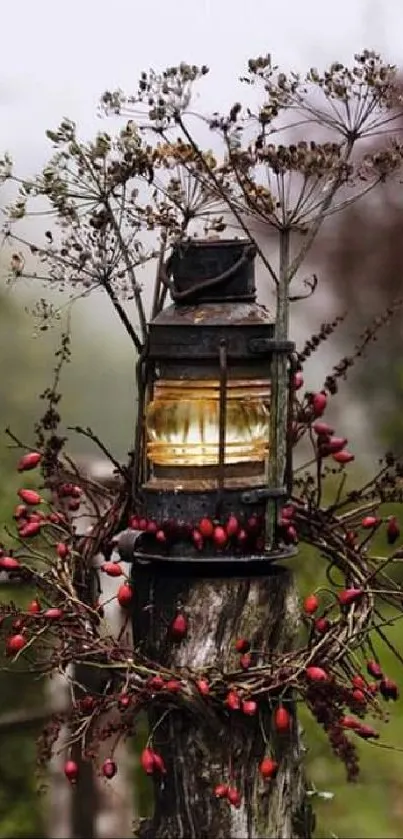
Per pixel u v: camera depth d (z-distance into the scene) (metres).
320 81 2.20
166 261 2.22
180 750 2.19
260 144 2.15
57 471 2.28
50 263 2.23
